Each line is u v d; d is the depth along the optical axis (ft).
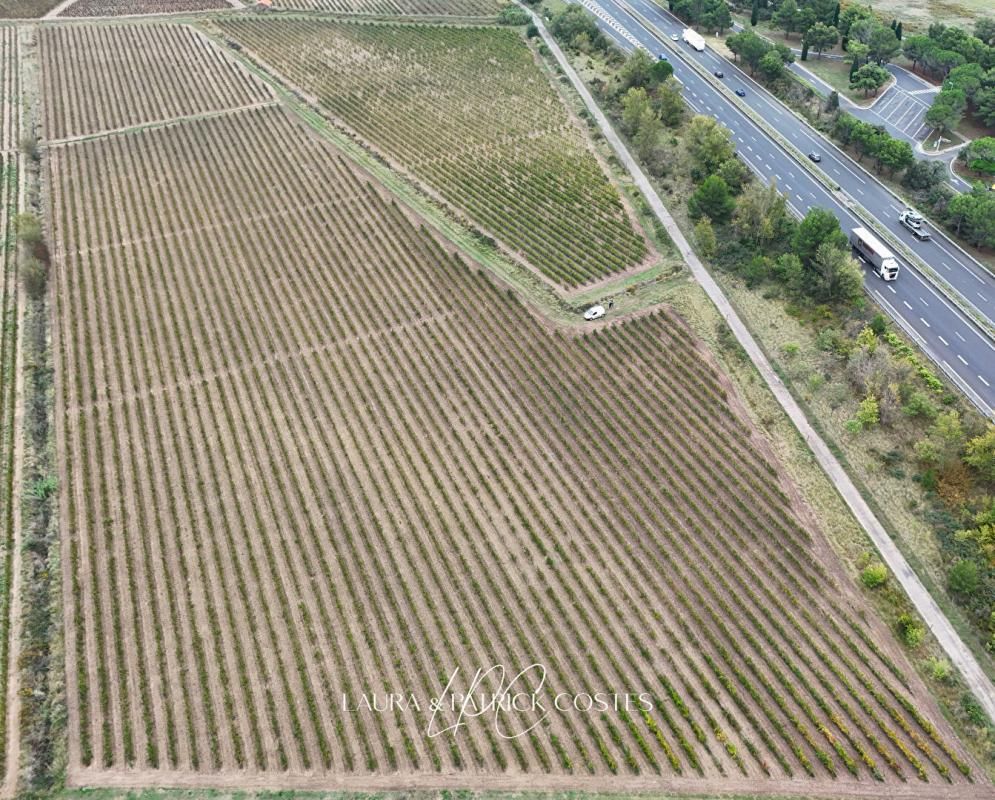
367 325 343.87
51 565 250.37
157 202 422.41
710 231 373.61
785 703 216.54
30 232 377.71
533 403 307.58
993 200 374.22
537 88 544.21
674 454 287.28
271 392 312.71
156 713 214.90
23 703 214.07
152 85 547.08
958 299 348.38
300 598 242.78
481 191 433.07
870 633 231.91
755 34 572.10
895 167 426.92
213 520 265.13
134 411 304.30
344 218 409.28
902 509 264.11
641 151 458.50
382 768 204.23
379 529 260.83
